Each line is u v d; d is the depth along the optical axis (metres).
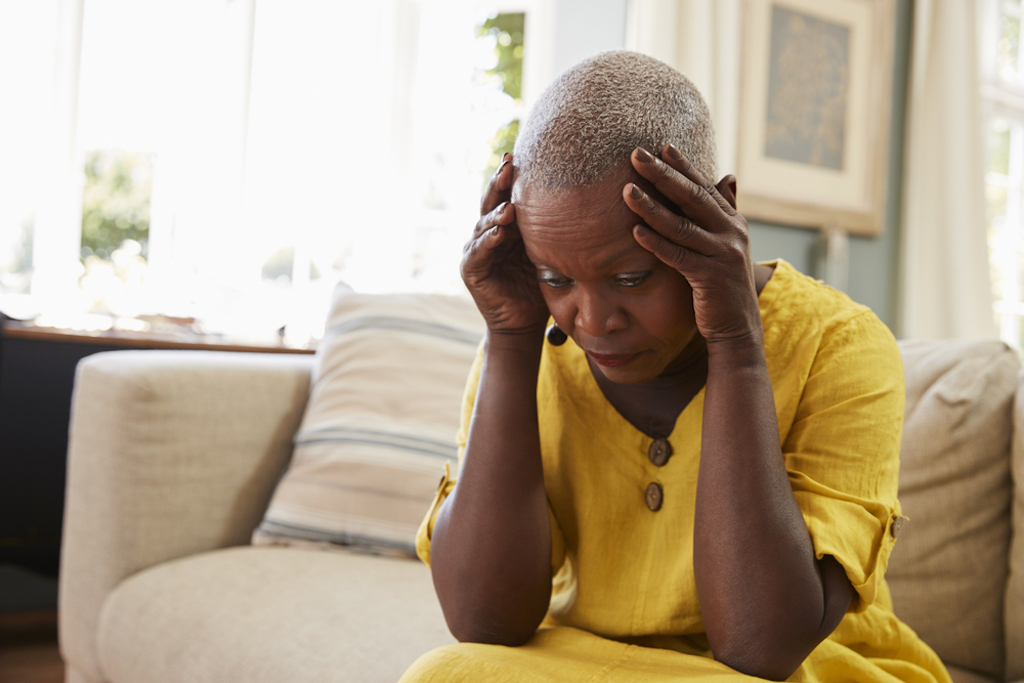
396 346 1.61
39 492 2.13
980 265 3.38
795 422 0.69
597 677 0.56
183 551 1.39
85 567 1.37
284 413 1.59
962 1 3.36
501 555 0.68
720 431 0.62
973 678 1.09
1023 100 3.80
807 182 3.10
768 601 0.58
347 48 2.92
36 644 2.08
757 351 0.63
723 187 0.65
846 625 0.73
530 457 0.70
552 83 0.61
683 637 0.72
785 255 3.10
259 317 2.78
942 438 1.12
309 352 2.22
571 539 0.77
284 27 2.84
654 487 0.71
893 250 3.40
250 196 2.80
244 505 1.49
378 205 2.92
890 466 0.66
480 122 2.97
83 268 2.61
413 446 1.46
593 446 0.75
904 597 1.12
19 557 2.13
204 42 2.73
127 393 1.35
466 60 2.96
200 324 2.48
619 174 0.56
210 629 1.10
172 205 2.71
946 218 3.33
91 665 1.33
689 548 0.69
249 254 2.79
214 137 2.74
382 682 0.92
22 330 1.98
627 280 0.59
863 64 3.23
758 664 0.58
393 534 1.39
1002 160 3.79
